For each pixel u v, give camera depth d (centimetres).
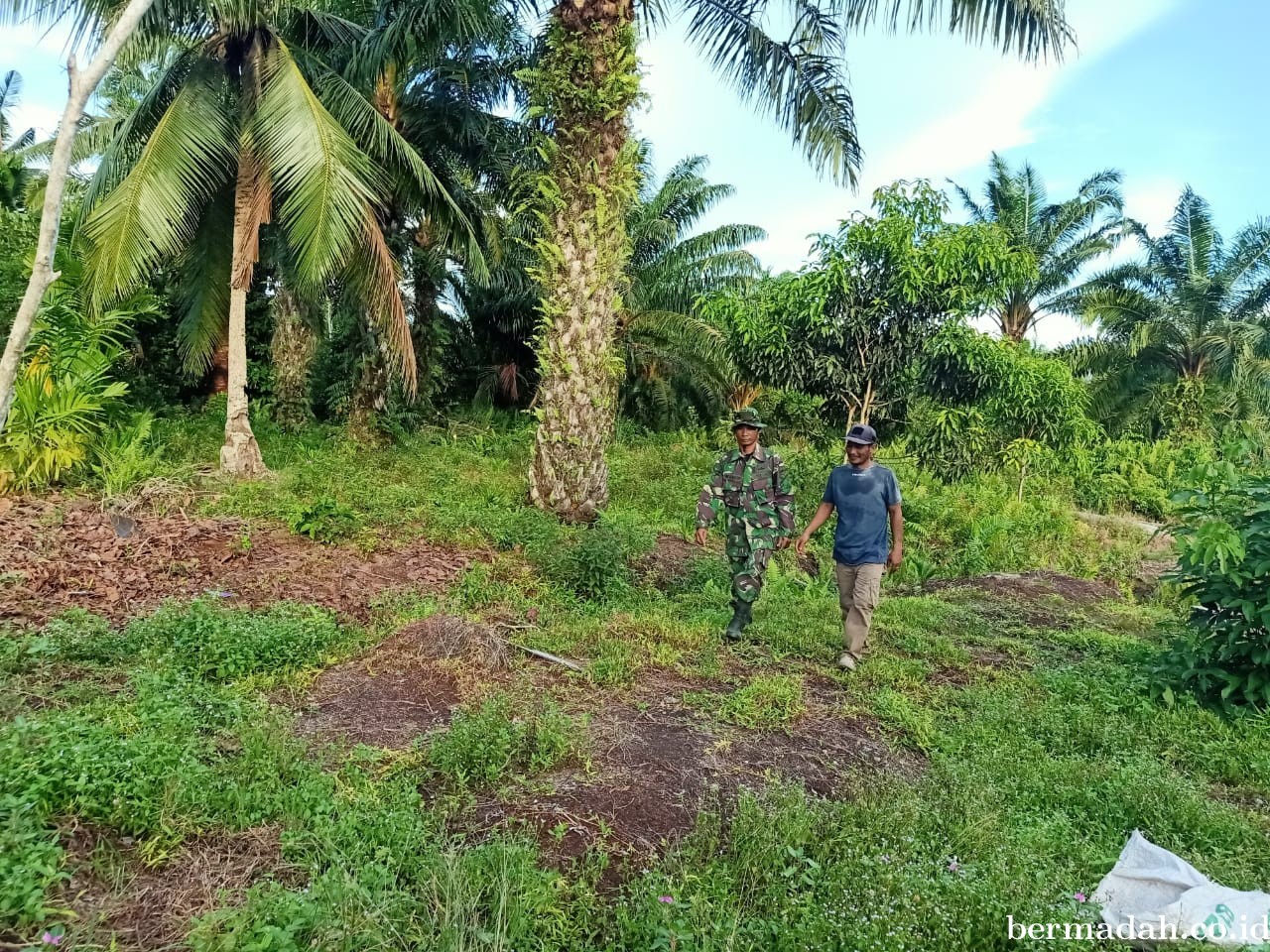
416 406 1478
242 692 379
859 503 505
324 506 679
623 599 611
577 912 246
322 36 1032
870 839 294
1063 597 817
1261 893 247
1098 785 358
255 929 208
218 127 847
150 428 835
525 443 1377
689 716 408
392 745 342
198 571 562
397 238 1224
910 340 1106
